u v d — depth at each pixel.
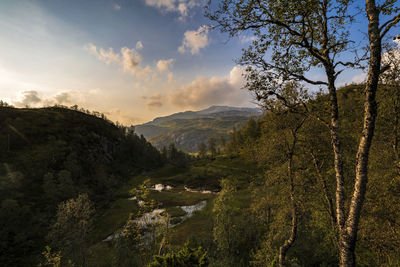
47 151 105.81
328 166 17.95
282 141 17.94
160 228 19.83
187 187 95.06
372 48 6.11
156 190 93.00
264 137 19.55
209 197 76.00
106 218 56.28
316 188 17.73
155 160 178.75
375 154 15.91
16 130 113.19
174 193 84.81
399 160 14.12
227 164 118.75
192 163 159.12
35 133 119.00
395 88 14.12
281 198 20.69
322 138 16.78
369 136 6.18
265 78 10.90
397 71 13.09
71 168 99.19
